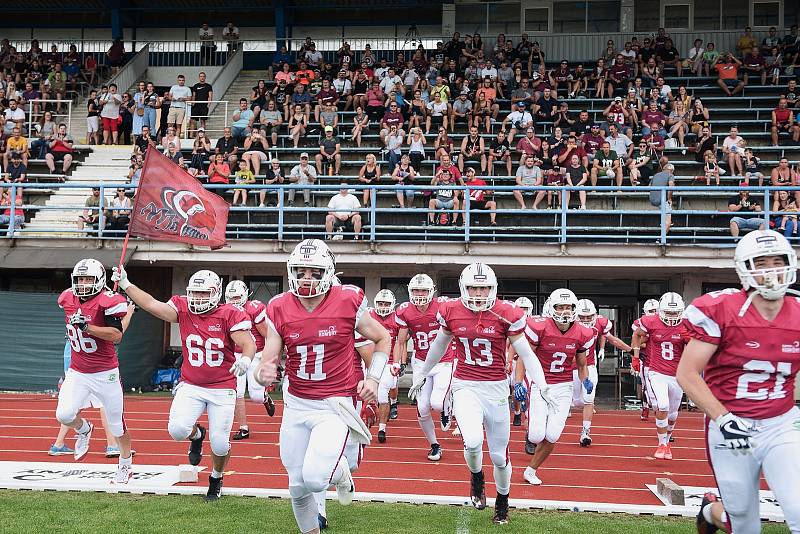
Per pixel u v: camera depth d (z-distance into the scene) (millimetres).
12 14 27766
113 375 8000
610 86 21984
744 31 24469
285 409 5660
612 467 9680
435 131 21125
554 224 17875
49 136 21109
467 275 6871
